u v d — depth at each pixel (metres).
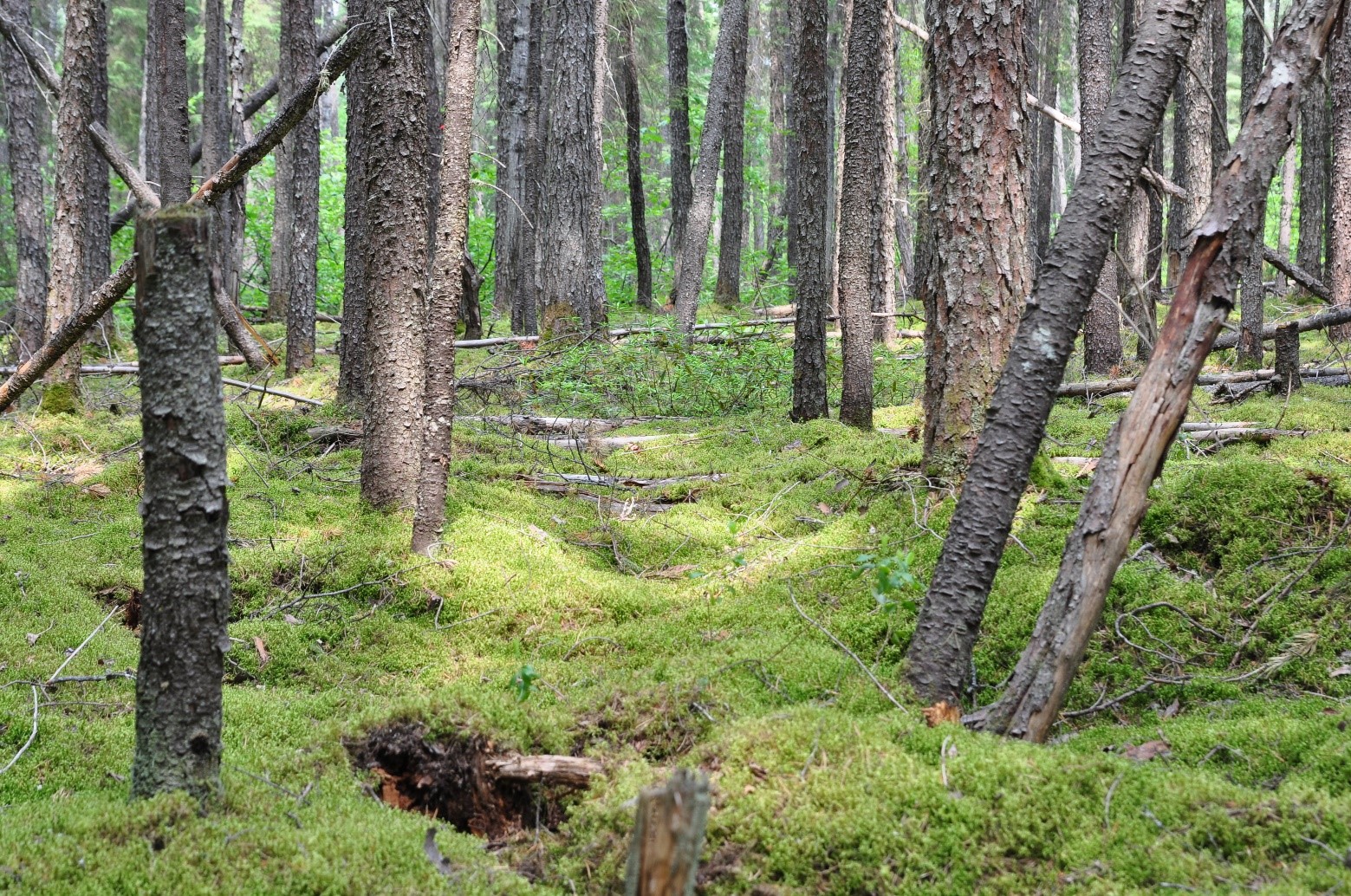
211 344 2.62
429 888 2.64
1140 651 3.96
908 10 23.17
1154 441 2.94
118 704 4.01
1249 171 2.83
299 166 10.67
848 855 2.67
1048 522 4.81
